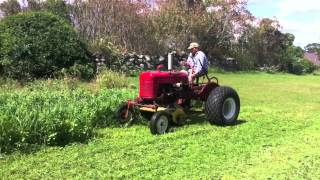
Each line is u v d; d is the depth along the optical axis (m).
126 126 9.55
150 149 7.85
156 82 9.40
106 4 20.83
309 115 11.38
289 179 6.49
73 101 9.88
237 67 27.31
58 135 8.09
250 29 29.36
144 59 20.64
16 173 6.55
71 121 8.28
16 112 8.15
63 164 6.95
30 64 14.97
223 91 9.78
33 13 15.80
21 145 7.58
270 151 7.86
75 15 20.66
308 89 17.69
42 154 7.43
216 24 26.42
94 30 20.69
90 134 8.61
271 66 29.75
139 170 6.75
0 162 7.01
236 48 28.16
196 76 9.95
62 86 13.68
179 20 24.42
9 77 14.78
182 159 7.32
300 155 7.63
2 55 14.97
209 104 9.71
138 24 21.58
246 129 9.52
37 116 8.00
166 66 21.67
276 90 16.98
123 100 10.15
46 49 15.27
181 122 9.64
